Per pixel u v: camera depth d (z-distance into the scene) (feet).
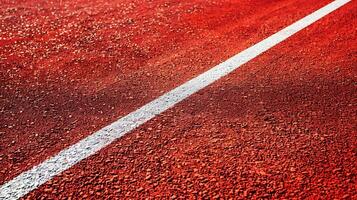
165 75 11.52
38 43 13.91
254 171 7.50
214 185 7.17
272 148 8.15
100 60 12.53
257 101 9.95
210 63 12.25
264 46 13.41
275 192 6.97
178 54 12.96
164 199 6.86
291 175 7.36
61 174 7.54
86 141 8.55
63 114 9.56
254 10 17.28
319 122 8.98
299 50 12.97
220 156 7.96
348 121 8.97
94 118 9.41
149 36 14.48
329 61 12.01
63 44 13.80
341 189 6.97
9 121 9.24
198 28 15.25
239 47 13.43
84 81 11.19
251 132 8.71
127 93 10.54
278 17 16.34
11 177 7.46
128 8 17.81
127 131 8.89
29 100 10.16
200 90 10.61
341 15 16.12
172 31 14.94
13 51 13.21
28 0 19.54
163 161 7.86
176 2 18.49
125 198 6.90
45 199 6.92
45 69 11.91
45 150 8.26
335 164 7.61
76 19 16.40
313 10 16.94
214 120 9.22
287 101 9.88
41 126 9.07
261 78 11.12
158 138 8.62
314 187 7.04
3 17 16.75
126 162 7.86
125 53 13.03
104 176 7.47
